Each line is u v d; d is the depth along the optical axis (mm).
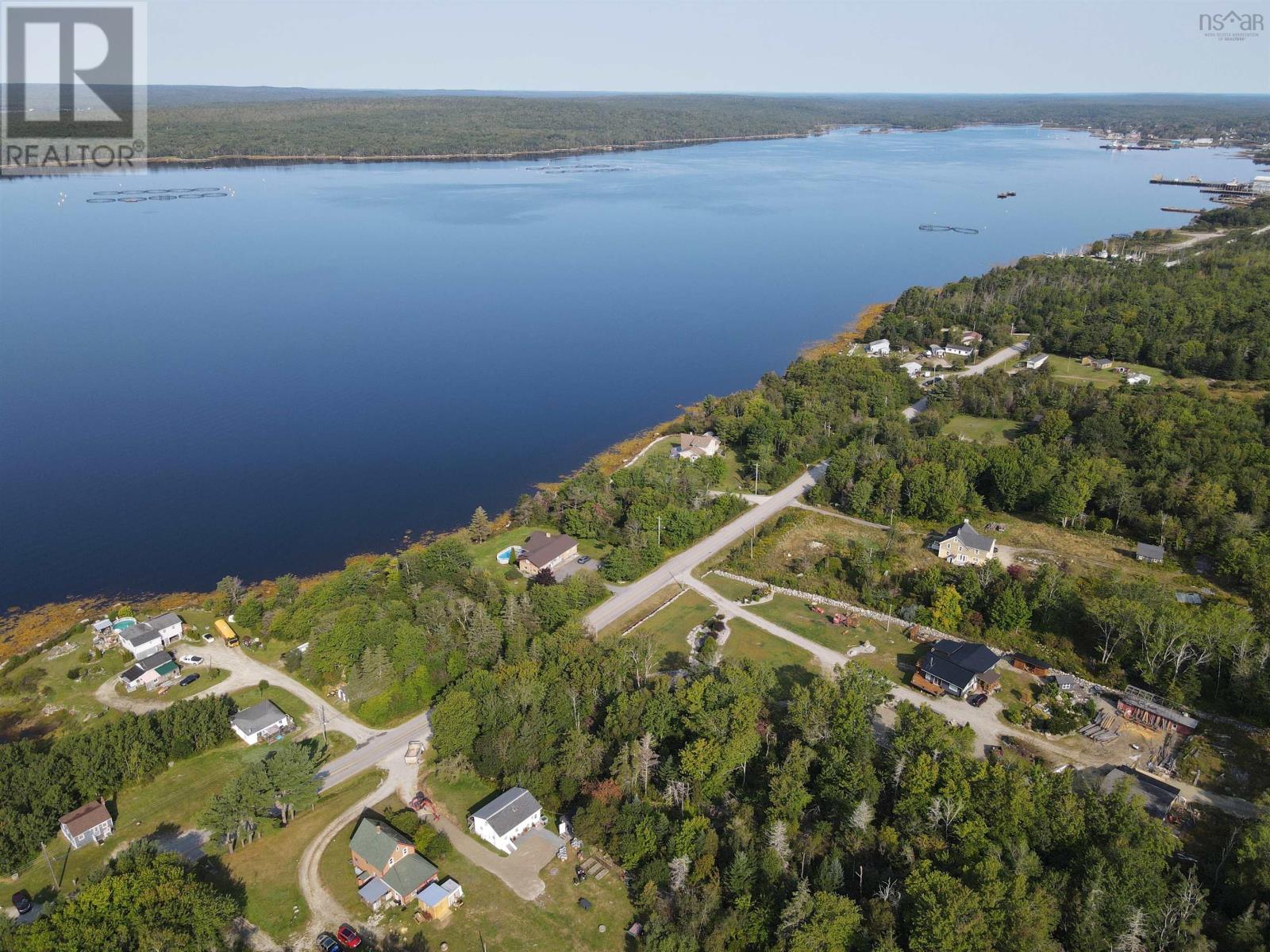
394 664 121062
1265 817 87438
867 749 98438
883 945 75688
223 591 149000
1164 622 120250
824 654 130625
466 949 83250
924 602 142000
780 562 159250
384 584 146250
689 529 164625
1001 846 86250
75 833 94812
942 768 93875
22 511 181625
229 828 93625
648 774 100625
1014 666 126625
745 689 110312
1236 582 146000
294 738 114562
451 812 100812
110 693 123875
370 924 85875
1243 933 75812
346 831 97812
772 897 83875
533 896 89125
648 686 117500
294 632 134625
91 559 164250
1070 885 82125
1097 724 113062
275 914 86812
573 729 108125
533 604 136875
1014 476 174375
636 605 145625
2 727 116938
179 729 110188
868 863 87500
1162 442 183750
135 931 78250
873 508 177875
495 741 104375
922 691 120812
